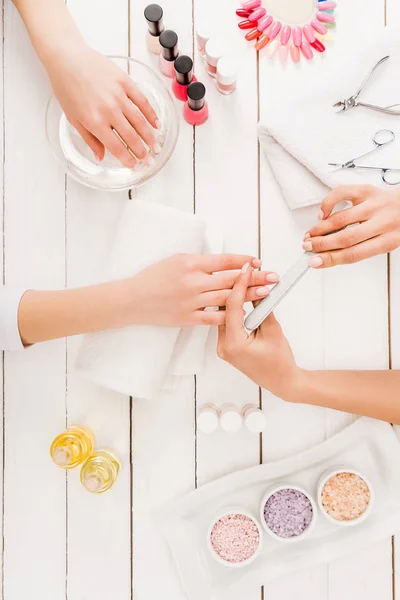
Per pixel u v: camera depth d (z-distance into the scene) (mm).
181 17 915
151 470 926
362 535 915
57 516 931
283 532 873
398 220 804
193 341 877
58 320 820
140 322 820
